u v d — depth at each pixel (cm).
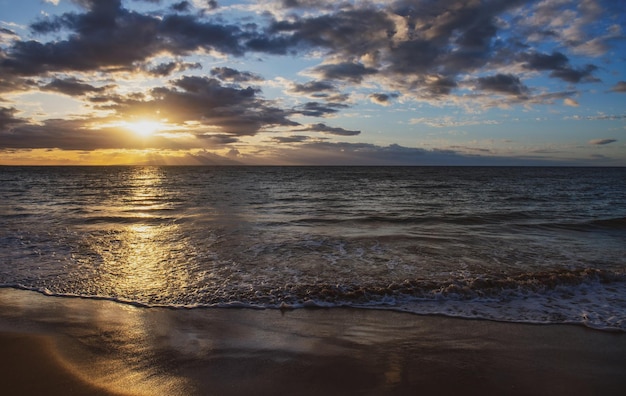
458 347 468
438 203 2241
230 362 424
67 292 665
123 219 1522
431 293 661
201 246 1027
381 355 445
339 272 788
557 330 523
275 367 414
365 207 2006
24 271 790
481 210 1894
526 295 667
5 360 420
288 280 734
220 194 2850
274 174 7788
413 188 3675
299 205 2092
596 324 543
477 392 370
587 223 1452
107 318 550
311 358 436
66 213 1698
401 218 1573
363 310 596
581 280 729
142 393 360
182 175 7169
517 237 1173
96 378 386
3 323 525
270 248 1003
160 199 2422
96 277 751
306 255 931
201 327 523
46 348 450
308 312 585
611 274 755
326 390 370
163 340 480
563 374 406
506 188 3700
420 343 480
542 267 834
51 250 980
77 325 523
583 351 460
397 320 557
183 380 385
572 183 4750
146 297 642
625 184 4616
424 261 879
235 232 1234
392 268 820
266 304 614
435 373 404
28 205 2027
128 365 414
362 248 1009
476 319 562
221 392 364
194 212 1759
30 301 618
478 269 814
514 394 368
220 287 692
